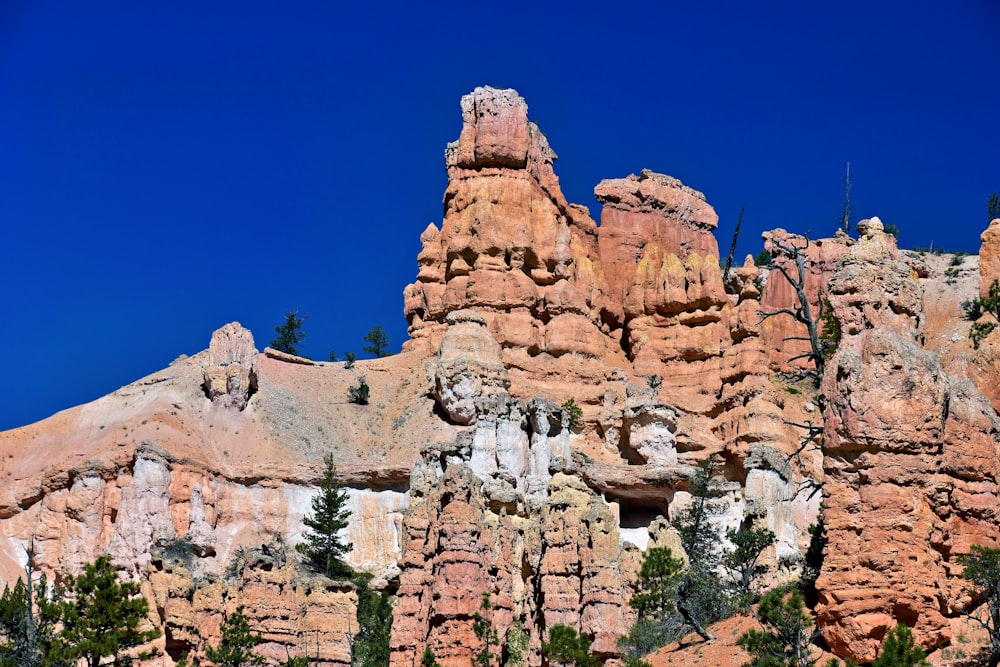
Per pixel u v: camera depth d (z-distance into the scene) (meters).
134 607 78.00
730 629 63.19
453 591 77.50
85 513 107.19
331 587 92.19
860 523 55.34
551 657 71.56
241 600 87.88
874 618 53.84
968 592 55.84
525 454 110.88
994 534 57.81
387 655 86.75
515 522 88.06
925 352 57.38
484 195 136.12
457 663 75.88
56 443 114.44
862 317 59.75
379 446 116.38
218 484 110.50
